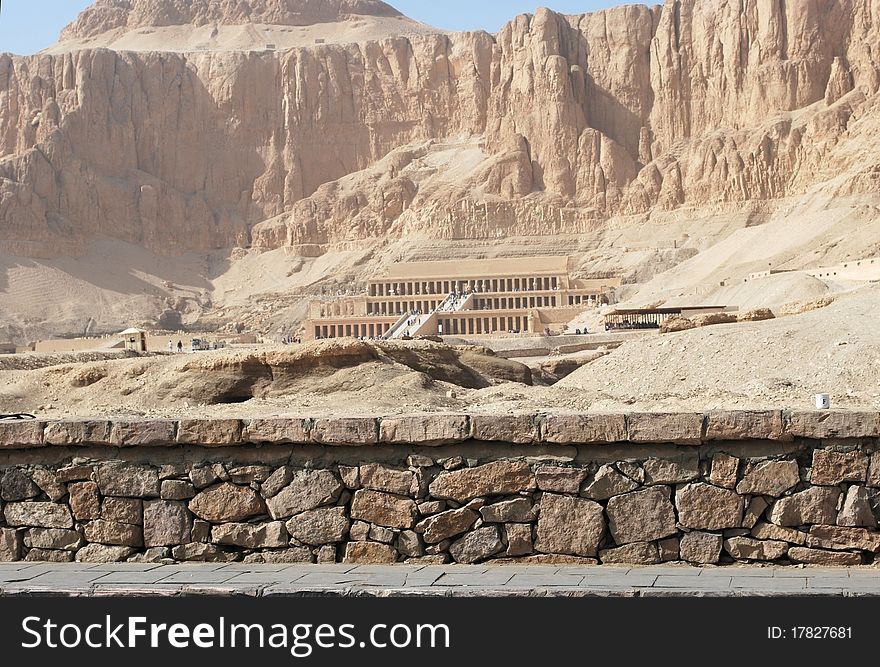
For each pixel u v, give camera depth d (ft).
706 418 48.49
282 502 51.44
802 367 159.63
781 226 626.64
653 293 565.53
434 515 50.37
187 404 167.43
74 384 182.39
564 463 49.62
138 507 52.37
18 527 53.01
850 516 47.60
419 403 140.67
